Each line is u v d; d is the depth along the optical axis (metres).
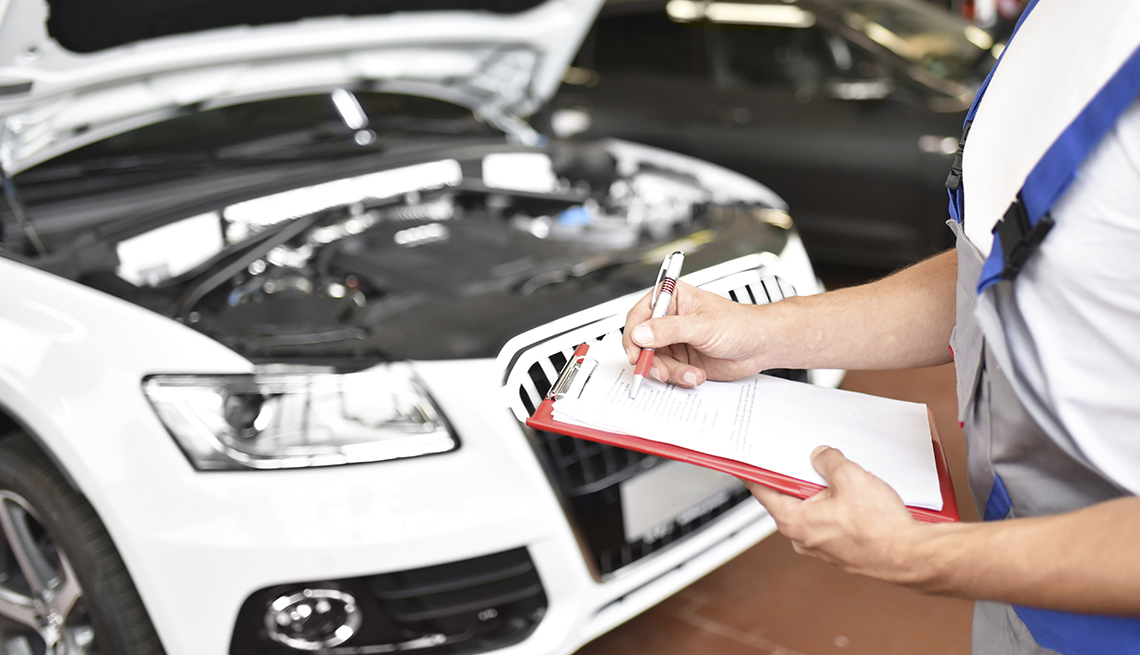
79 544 1.50
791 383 0.94
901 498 0.73
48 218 1.95
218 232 2.06
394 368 1.53
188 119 2.33
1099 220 0.59
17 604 1.74
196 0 1.98
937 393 2.99
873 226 3.70
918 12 4.12
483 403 1.50
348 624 1.52
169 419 1.47
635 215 2.48
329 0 2.21
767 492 0.74
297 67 2.41
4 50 1.71
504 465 1.50
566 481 1.54
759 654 1.87
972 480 0.80
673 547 1.71
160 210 2.03
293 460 1.47
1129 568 0.57
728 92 4.11
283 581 1.45
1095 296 0.61
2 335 1.54
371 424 1.50
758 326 0.90
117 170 2.17
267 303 1.94
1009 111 0.70
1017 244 0.63
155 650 1.54
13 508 1.64
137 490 1.45
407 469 1.48
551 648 1.57
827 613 2.00
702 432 0.80
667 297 0.90
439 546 1.47
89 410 1.47
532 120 3.00
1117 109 0.57
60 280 1.60
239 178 2.26
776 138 3.89
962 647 1.87
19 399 1.50
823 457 0.74
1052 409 0.65
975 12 6.84
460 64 2.68
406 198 2.54
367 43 2.36
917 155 3.52
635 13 4.43
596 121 4.40
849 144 3.69
